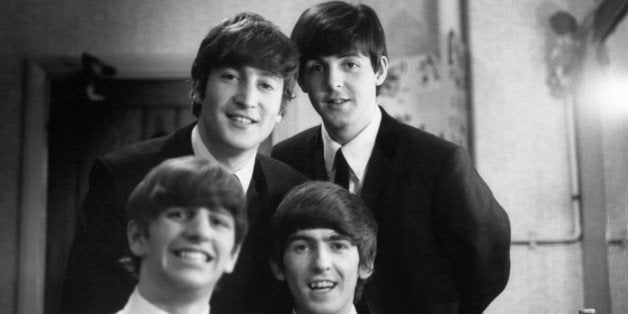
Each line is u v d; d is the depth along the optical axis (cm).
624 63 161
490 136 165
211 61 109
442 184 124
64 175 169
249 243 112
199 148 112
